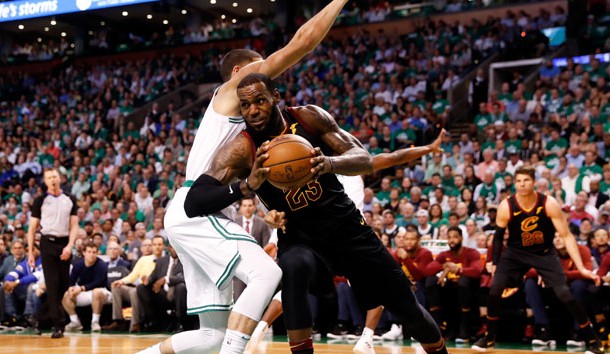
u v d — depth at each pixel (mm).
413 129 13664
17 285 10250
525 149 11422
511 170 10852
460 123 14617
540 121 12484
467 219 9328
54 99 21828
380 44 18219
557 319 7801
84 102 20953
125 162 15766
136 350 6500
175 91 21203
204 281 3566
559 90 13352
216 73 21219
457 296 8117
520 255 6699
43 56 24750
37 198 7848
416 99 15594
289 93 17344
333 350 6656
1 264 10891
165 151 15062
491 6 18781
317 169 3174
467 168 10945
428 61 16719
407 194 10938
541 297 7570
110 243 9945
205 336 3574
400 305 3746
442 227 8781
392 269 3688
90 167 16078
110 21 24312
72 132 18391
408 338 8203
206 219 3479
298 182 3189
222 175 3412
